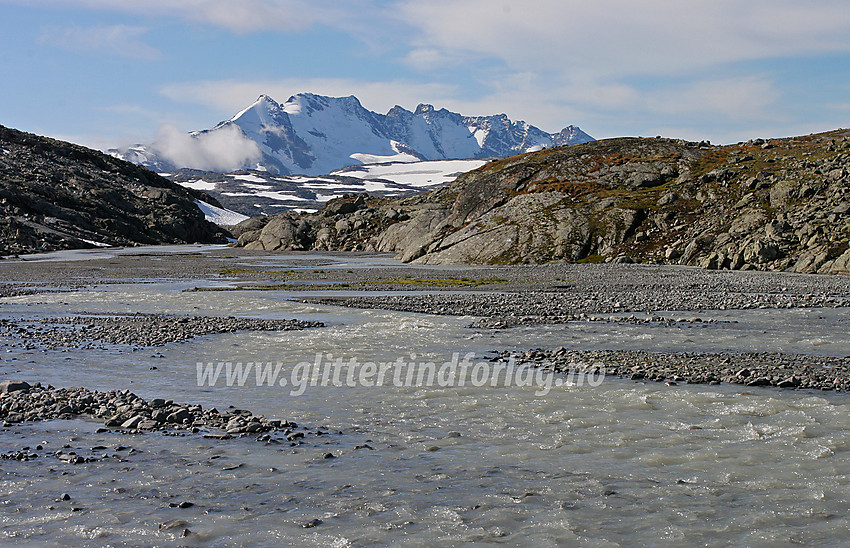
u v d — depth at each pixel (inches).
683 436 615.8
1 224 5644.7
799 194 3243.1
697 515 448.8
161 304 1809.8
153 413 673.6
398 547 405.1
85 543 408.5
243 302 1838.1
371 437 625.0
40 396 742.5
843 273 2519.7
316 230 6166.3
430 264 3782.0
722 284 2174.0
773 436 609.9
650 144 5310.0
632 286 2162.9
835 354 992.2
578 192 4109.3
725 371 864.9
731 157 4271.7
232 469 536.1
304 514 450.9
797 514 448.8
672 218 3599.9
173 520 439.5
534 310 1567.4
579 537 417.1
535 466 544.1
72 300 1918.1
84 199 7293.3
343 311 1615.4
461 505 465.7
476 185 4608.8
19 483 502.6
